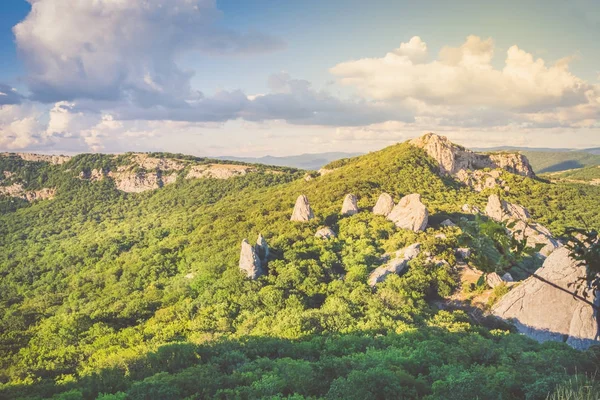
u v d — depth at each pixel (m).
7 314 92.00
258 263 84.56
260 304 74.56
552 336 62.88
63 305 97.25
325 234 100.69
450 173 160.75
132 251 135.00
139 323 77.25
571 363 40.16
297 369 44.25
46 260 149.12
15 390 49.34
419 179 146.12
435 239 91.44
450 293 77.06
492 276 77.31
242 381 44.53
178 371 49.59
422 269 80.94
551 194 150.62
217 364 49.62
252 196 197.12
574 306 62.88
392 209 112.88
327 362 45.91
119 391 43.66
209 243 113.38
